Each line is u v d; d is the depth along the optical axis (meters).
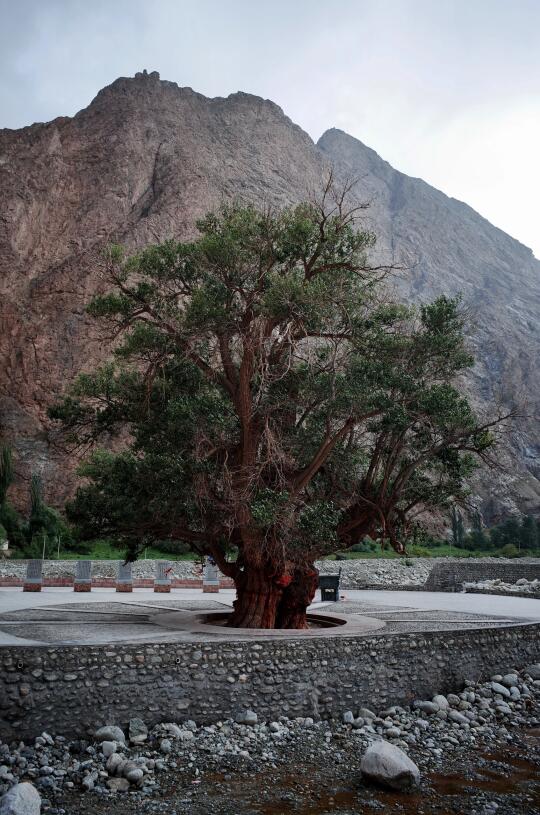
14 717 9.93
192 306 14.61
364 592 32.97
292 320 14.87
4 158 69.81
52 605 20.33
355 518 16.73
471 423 16.36
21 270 63.44
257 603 15.69
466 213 174.38
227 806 8.32
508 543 59.91
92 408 17.67
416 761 10.27
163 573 29.12
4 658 10.02
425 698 13.30
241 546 16.20
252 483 14.75
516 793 9.04
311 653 12.20
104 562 36.50
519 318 120.88
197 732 10.77
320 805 8.45
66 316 60.78
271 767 9.73
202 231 16.41
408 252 128.62
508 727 12.16
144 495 16.38
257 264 15.20
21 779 8.81
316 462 15.41
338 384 15.37
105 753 9.74
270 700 11.67
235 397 15.85
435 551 53.75
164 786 8.88
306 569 16.16
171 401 15.69
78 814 7.93
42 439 54.50
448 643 13.88
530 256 171.75
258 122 111.06
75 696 10.35
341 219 15.69
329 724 11.84
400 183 160.88
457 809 8.44
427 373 16.78
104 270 16.08
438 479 18.44
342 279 15.41
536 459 86.00
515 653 15.20
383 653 12.91
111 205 72.56
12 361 57.72
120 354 16.39
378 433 17.23
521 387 89.81
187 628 14.36
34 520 42.47
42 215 68.62
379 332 15.85
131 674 10.78
